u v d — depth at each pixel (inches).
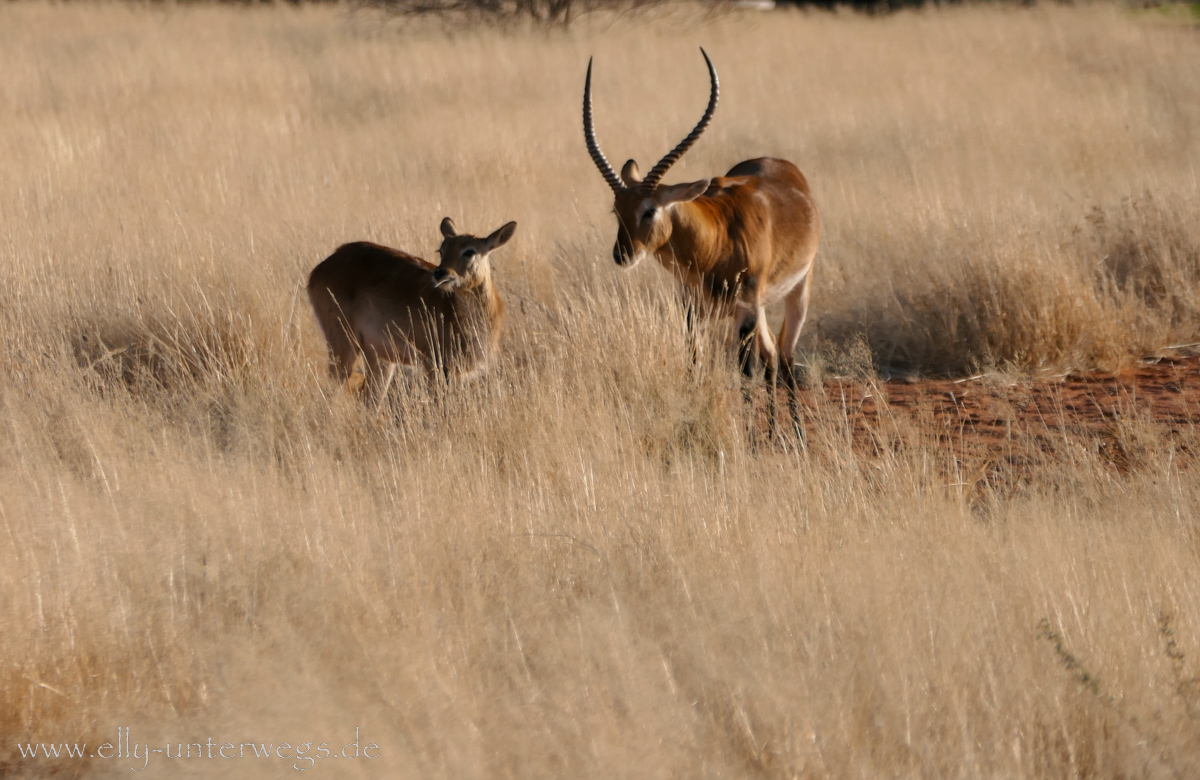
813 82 2962.6
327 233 1407.5
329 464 776.3
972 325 1241.4
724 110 2561.5
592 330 981.8
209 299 1107.9
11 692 528.1
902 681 505.4
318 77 2878.9
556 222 1584.6
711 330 1089.4
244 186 1793.8
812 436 1002.1
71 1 4222.4
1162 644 540.1
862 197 1723.7
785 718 487.2
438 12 3873.0
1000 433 1000.9
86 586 596.1
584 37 3646.7
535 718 498.9
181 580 621.0
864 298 1342.3
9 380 933.2
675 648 551.8
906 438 923.4
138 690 534.6
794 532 667.4
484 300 1036.5
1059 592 588.1
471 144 2103.8
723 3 4136.3
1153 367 1215.6
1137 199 1505.9
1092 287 1274.6
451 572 626.5
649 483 744.3
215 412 903.1
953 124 2329.0
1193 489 759.1
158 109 2439.7
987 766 466.0
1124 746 477.1
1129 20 4372.5
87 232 1407.5
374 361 1065.5
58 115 2338.8
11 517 672.4
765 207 1071.6
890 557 631.2
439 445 814.5
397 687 518.3
